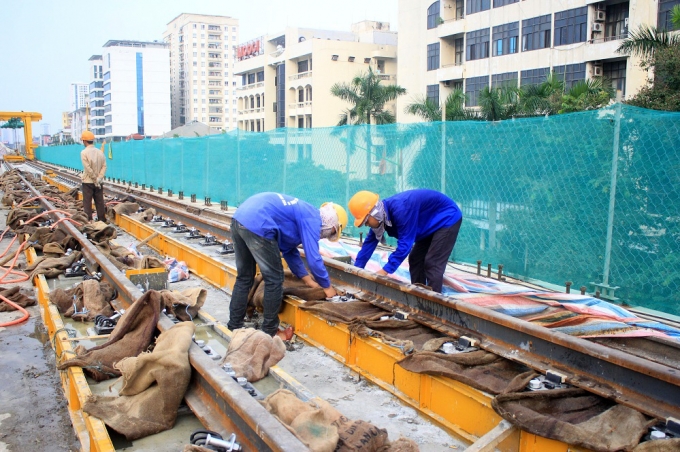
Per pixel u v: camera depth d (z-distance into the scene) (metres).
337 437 2.74
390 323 4.75
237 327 5.41
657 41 12.77
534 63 28.31
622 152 6.50
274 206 5.12
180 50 154.25
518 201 7.73
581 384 3.50
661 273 6.23
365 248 5.87
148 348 4.12
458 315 4.58
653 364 3.26
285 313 5.81
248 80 64.50
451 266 8.48
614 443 2.87
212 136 17.61
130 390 3.37
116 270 6.04
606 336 4.86
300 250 7.40
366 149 10.27
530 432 3.01
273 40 60.19
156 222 12.76
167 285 6.14
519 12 28.94
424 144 9.05
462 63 33.56
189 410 3.44
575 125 6.96
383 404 4.16
